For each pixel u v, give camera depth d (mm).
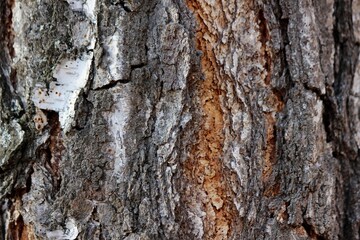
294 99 711
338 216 744
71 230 687
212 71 699
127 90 680
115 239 679
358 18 760
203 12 695
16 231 708
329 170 726
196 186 696
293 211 705
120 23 678
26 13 705
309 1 720
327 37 745
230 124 701
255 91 706
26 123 703
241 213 699
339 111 745
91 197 684
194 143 694
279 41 711
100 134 683
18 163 703
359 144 755
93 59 685
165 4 684
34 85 701
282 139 710
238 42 702
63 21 695
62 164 692
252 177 701
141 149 682
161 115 684
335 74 754
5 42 717
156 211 681
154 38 683
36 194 698
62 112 697
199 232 694
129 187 680
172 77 682
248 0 704
